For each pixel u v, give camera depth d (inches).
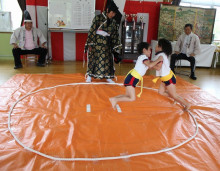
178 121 90.4
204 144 73.1
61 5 204.1
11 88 123.9
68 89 125.7
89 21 212.4
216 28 254.1
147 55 92.6
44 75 156.8
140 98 116.4
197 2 241.6
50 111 94.9
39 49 192.7
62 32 223.0
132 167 60.4
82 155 65.2
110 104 106.3
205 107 107.0
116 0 216.5
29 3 206.2
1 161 59.9
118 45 140.2
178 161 63.5
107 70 141.2
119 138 75.7
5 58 220.5
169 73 97.3
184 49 183.9
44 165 59.4
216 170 60.1
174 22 225.9
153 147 71.0
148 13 230.7
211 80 172.4
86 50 138.5
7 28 221.1
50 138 73.2
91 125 84.0
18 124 81.9
